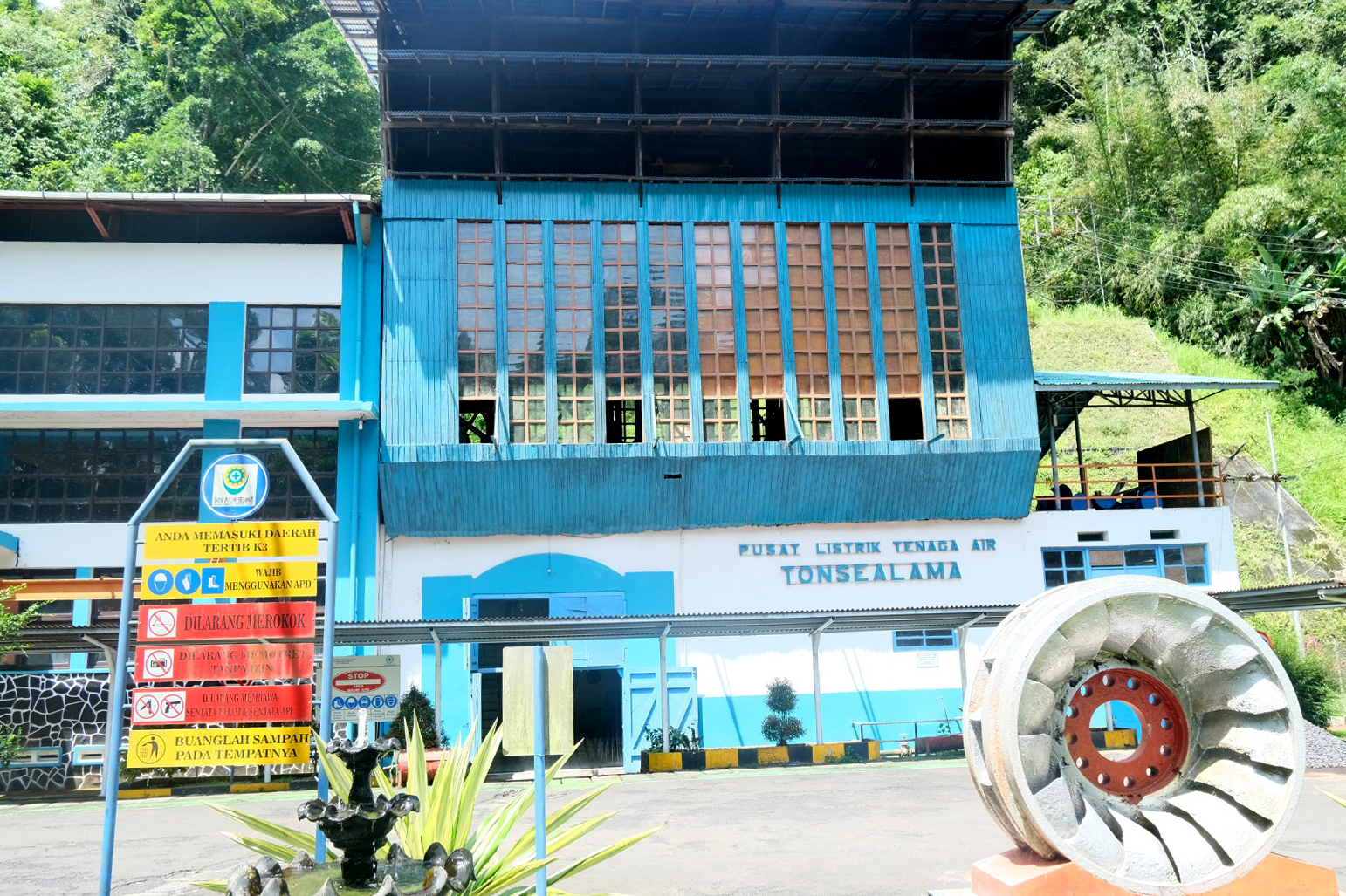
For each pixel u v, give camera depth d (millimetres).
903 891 8367
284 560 6918
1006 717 5762
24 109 37719
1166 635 6070
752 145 25562
